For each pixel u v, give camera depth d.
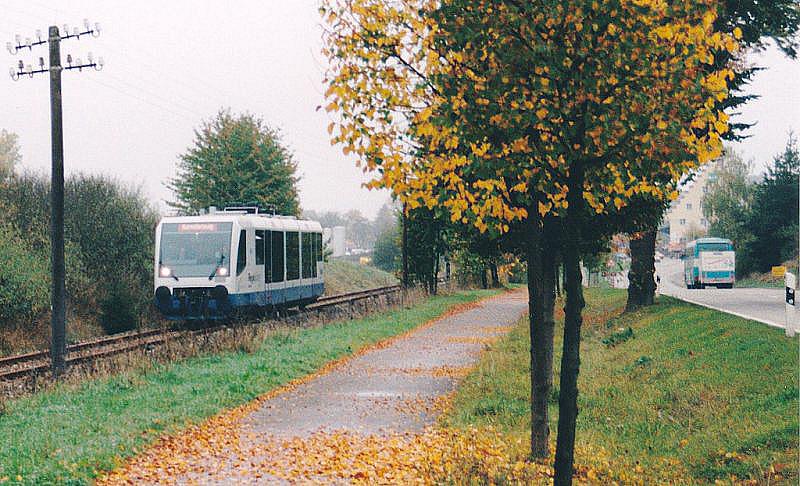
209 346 21.48
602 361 19.62
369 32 8.72
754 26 22.14
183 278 27.94
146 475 10.12
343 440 12.18
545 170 7.51
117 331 29.81
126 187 36.12
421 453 11.34
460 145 8.38
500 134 7.41
